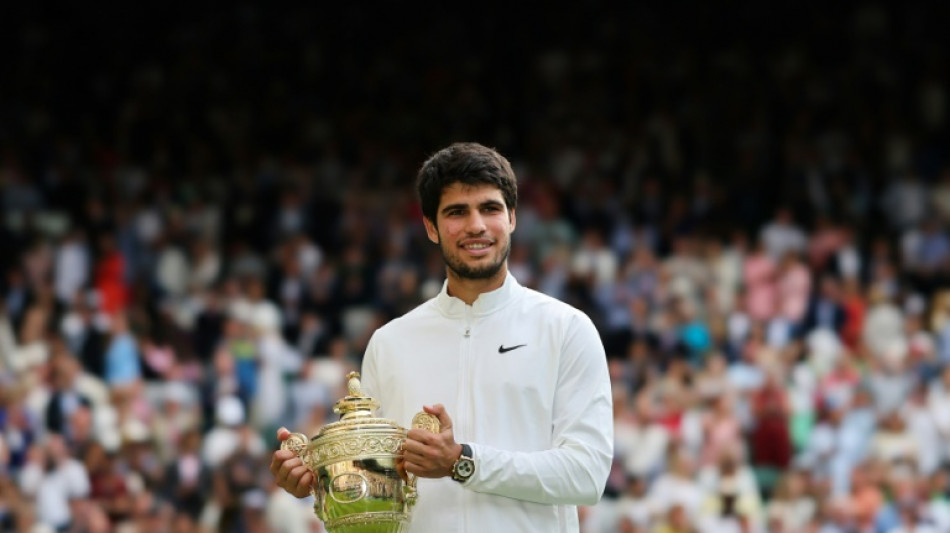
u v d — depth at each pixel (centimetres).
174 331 2967
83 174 3747
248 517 2292
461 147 898
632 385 2883
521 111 4259
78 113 4072
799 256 3506
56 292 3083
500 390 884
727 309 3247
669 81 4284
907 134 4125
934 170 4006
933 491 2609
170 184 3759
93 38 4256
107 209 3516
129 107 4088
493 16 4438
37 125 3953
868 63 4341
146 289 3259
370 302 3231
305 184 3762
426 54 4366
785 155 4075
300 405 2731
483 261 885
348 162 3966
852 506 2520
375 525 852
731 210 3875
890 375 2873
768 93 4278
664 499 2459
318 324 3086
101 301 3052
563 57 4338
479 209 886
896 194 3850
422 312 922
